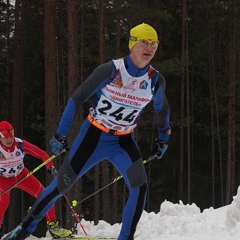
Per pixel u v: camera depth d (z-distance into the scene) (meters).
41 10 18.66
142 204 3.47
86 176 17.36
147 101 3.41
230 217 4.65
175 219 5.53
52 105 13.05
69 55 12.96
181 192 19.78
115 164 3.63
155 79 3.35
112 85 3.29
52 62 13.16
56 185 3.61
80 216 11.64
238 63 20.05
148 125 18.50
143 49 3.17
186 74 19.78
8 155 5.39
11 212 16.81
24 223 3.79
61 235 5.65
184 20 19.23
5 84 20.19
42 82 20.02
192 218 5.49
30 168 19.09
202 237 4.47
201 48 20.09
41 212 3.70
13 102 17.38
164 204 6.07
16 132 17.25
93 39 17.80
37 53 19.62
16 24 17.39
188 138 19.59
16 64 17.42
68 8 13.05
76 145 3.58
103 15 15.22
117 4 15.82
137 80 3.28
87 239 5.33
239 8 19.14
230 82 19.22
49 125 12.94
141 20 16.23
